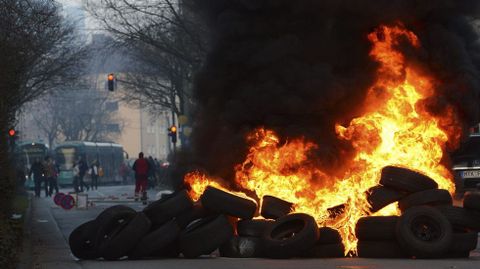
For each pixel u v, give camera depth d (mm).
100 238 30797
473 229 29094
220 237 29438
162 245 29562
